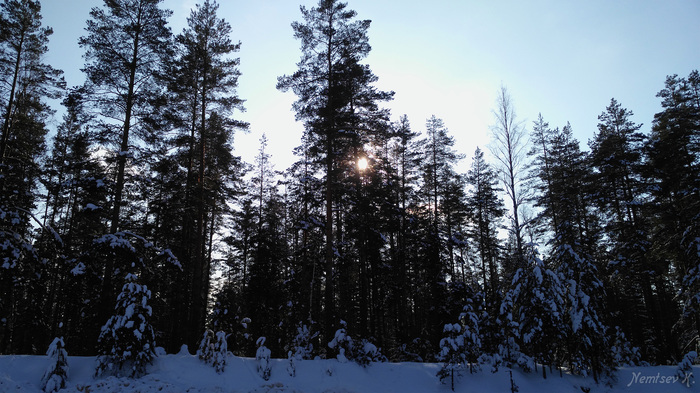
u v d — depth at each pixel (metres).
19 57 19.39
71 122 27.11
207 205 20.41
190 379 12.11
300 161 21.58
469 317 15.12
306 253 26.06
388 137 23.06
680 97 25.77
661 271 22.42
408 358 22.72
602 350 14.88
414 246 28.31
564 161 28.92
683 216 20.38
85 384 10.88
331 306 17.42
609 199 25.11
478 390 13.89
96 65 16.36
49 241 16.53
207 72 21.12
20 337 24.38
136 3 17.44
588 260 16.84
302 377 13.59
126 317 11.67
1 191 15.59
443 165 31.50
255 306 24.95
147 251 16.72
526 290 15.83
